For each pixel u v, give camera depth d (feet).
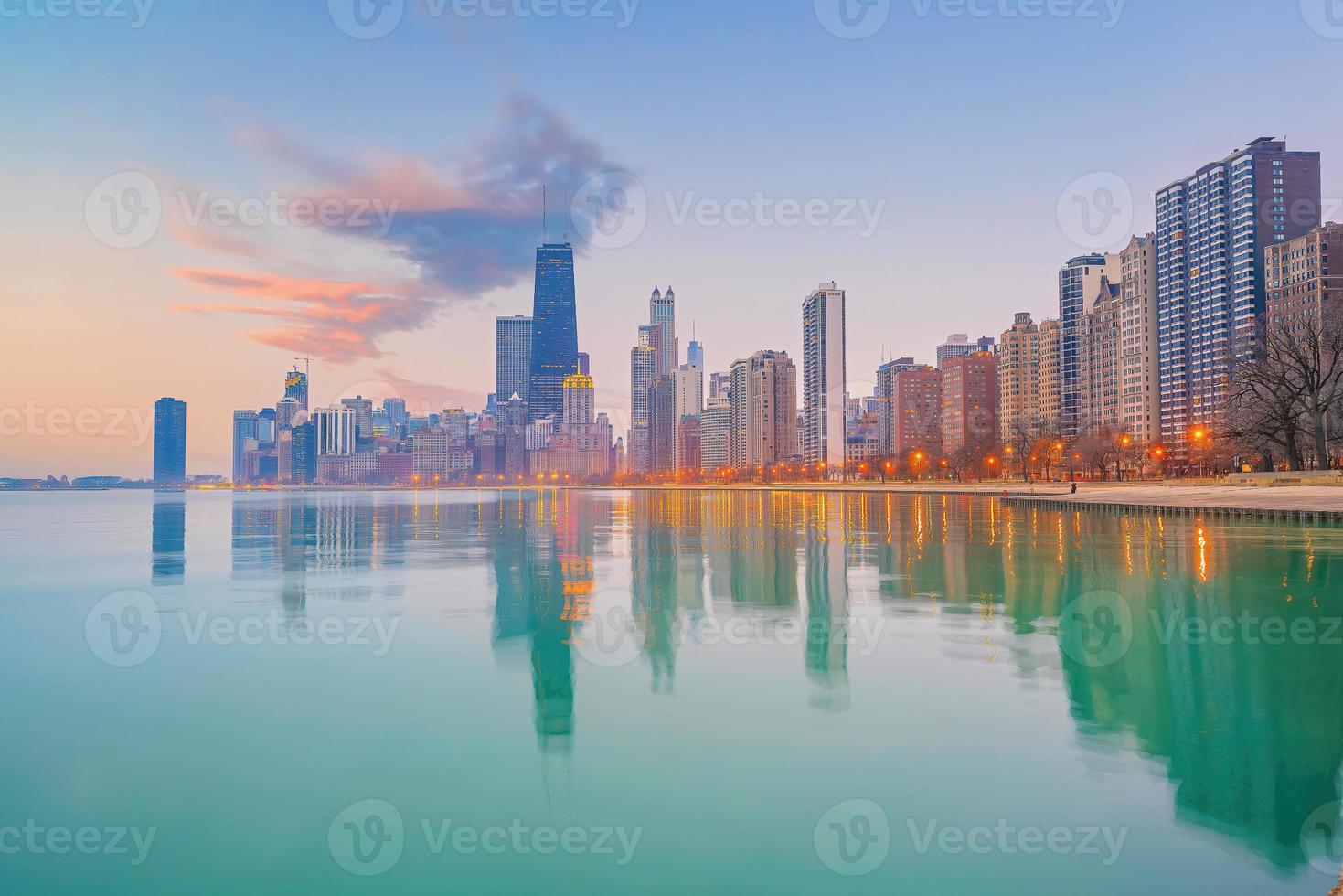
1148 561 116.37
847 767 38.91
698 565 120.16
